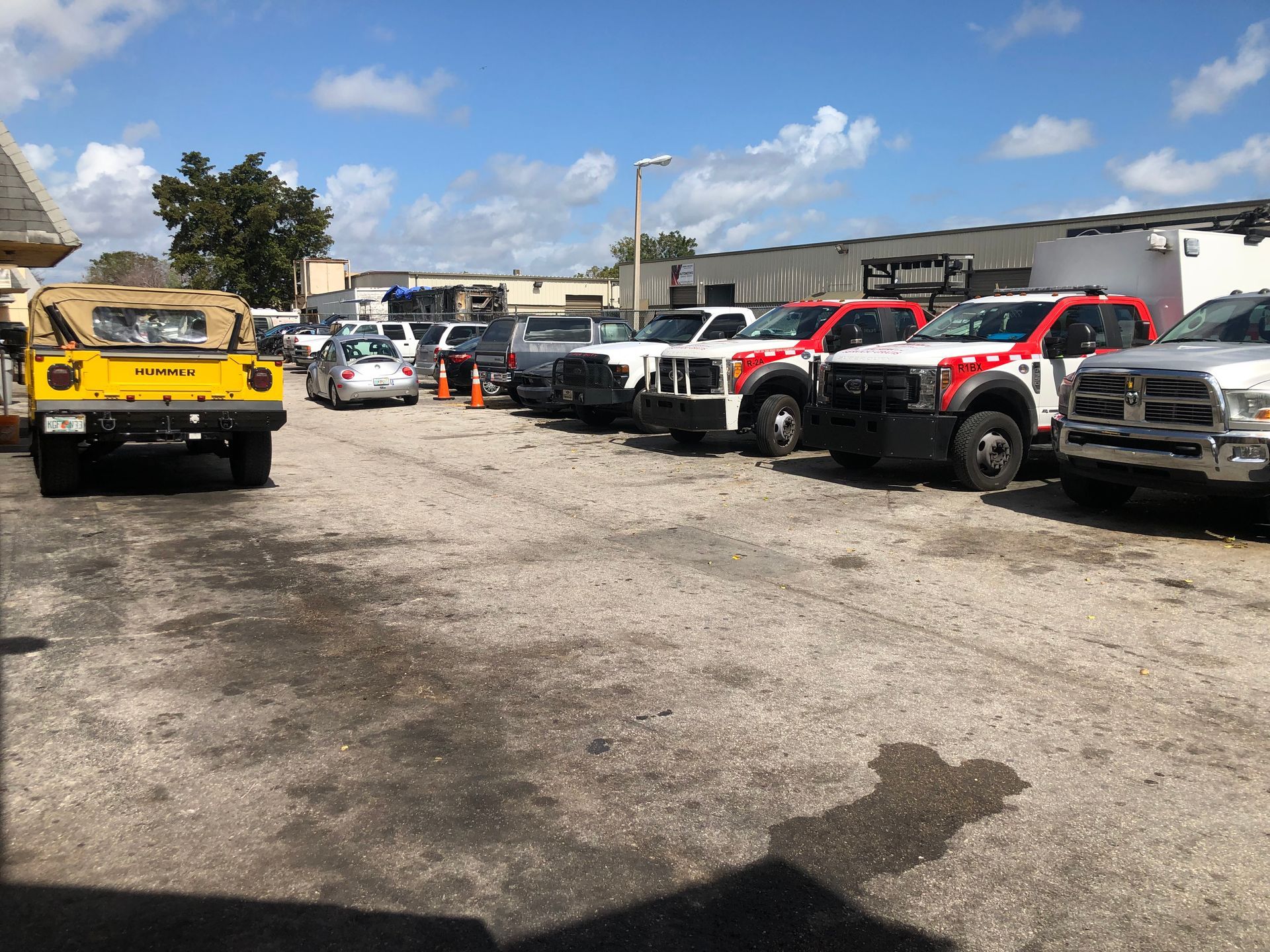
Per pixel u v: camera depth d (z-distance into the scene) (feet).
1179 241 37.63
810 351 40.09
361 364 62.75
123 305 32.99
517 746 13.17
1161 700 14.89
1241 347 26.37
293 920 9.46
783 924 9.47
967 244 116.06
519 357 58.08
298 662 16.24
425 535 25.90
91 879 10.10
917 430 31.45
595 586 20.99
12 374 44.68
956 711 14.43
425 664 16.22
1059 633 17.98
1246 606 19.70
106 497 31.30
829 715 14.29
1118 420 26.43
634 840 10.89
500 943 9.14
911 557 23.58
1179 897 9.92
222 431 31.09
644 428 48.57
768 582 21.31
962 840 10.94
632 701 14.74
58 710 14.17
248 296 218.79
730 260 149.07
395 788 12.01
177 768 12.48
